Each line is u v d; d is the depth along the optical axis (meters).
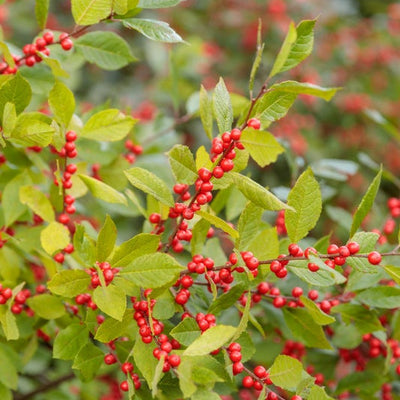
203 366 0.85
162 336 0.87
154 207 0.97
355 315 0.97
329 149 2.11
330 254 0.87
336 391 1.03
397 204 1.08
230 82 2.09
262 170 1.86
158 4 0.94
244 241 0.91
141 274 0.86
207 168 0.88
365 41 2.30
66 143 0.95
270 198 0.85
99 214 1.20
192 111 1.18
